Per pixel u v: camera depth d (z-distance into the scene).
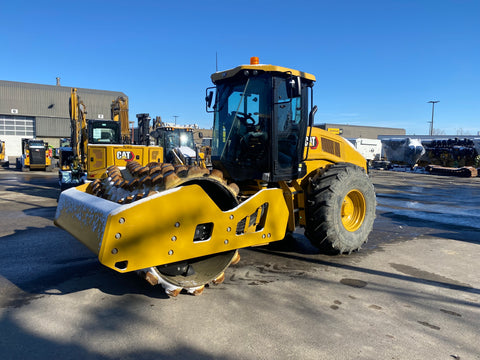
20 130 40.75
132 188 3.72
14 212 8.20
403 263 4.82
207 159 13.16
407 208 9.63
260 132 4.52
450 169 22.89
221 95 4.89
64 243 5.54
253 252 5.25
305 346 2.72
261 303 3.46
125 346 2.69
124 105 14.78
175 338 2.80
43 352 2.60
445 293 3.82
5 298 3.51
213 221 3.44
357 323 3.11
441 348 2.74
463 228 7.11
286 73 4.49
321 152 5.41
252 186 4.85
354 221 5.29
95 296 3.57
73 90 12.99
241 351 2.64
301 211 4.90
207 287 3.85
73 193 4.18
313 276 4.26
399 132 68.06
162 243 3.11
